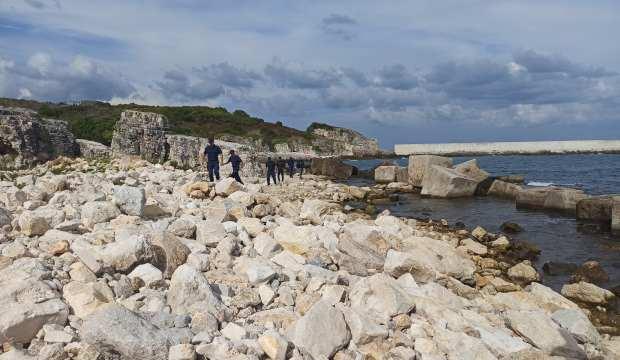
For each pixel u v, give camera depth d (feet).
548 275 43.29
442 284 32.37
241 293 24.02
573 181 141.28
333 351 20.12
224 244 30.86
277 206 48.34
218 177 74.08
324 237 36.11
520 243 52.90
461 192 96.73
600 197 71.15
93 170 82.69
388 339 21.74
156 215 38.01
